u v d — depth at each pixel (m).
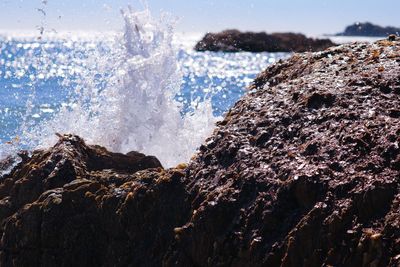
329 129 5.71
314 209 5.04
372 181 5.01
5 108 15.55
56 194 6.17
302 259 4.95
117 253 5.81
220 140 6.10
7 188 6.96
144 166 6.91
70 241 5.95
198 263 5.40
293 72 7.17
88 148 6.97
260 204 5.32
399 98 5.86
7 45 76.44
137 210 5.84
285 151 5.68
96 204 6.05
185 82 29.48
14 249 6.14
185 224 5.62
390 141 5.32
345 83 6.22
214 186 5.67
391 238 4.66
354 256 4.73
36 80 23.47
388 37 7.33
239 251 5.21
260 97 6.57
